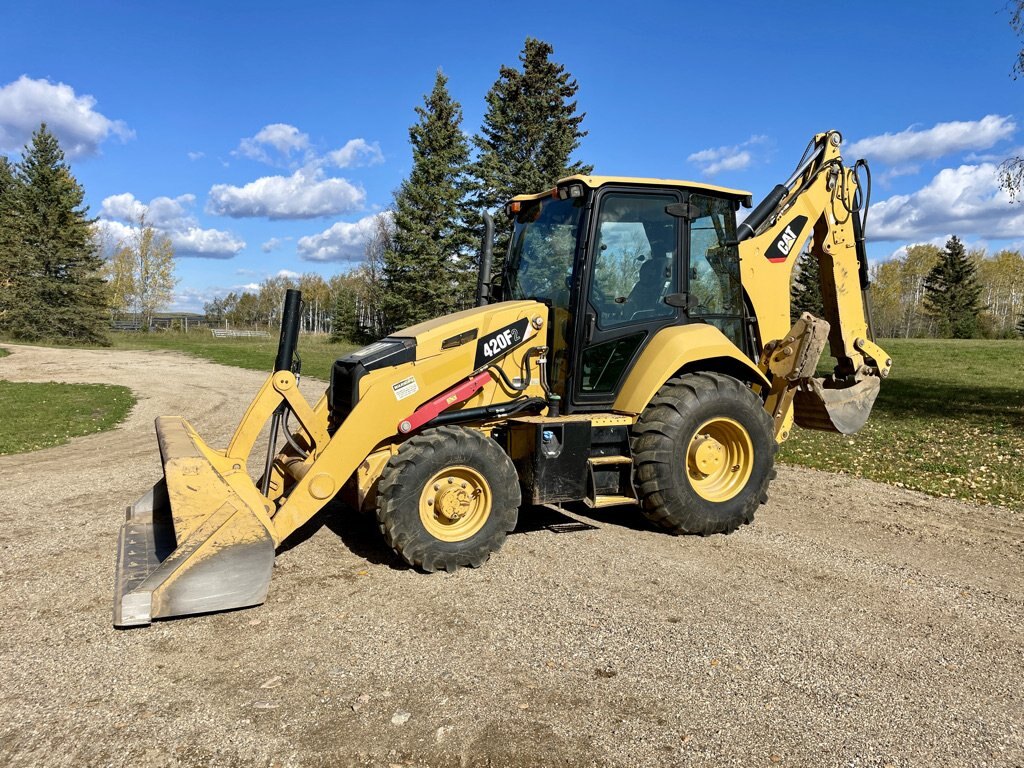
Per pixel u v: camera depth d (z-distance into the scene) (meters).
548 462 5.30
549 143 38.16
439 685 3.43
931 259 80.62
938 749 2.95
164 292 68.19
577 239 5.70
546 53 38.53
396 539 4.77
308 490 4.78
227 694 3.34
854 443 10.52
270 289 87.94
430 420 5.21
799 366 6.28
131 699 3.30
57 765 2.80
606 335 5.73
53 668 3.59
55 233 44.62
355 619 4.18
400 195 40.50
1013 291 81.69
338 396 5.36
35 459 10.23
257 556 4.28
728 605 4.41
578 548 5.49
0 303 44.38
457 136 39.47
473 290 38.91
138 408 16.44
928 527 6.24
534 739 2.99
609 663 3.66
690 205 6.07
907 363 26.73
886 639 3.96
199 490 4.30
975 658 3.75
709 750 2.93
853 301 7.11
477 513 5.05
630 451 5.69
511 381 5.63
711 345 5.89
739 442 5.98
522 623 4.13
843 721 3.15
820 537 5.90
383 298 41.09
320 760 2.85
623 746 2.95
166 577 4.07
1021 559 5.38
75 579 4.90
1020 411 13.84
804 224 6.80
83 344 44.44
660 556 5.32
